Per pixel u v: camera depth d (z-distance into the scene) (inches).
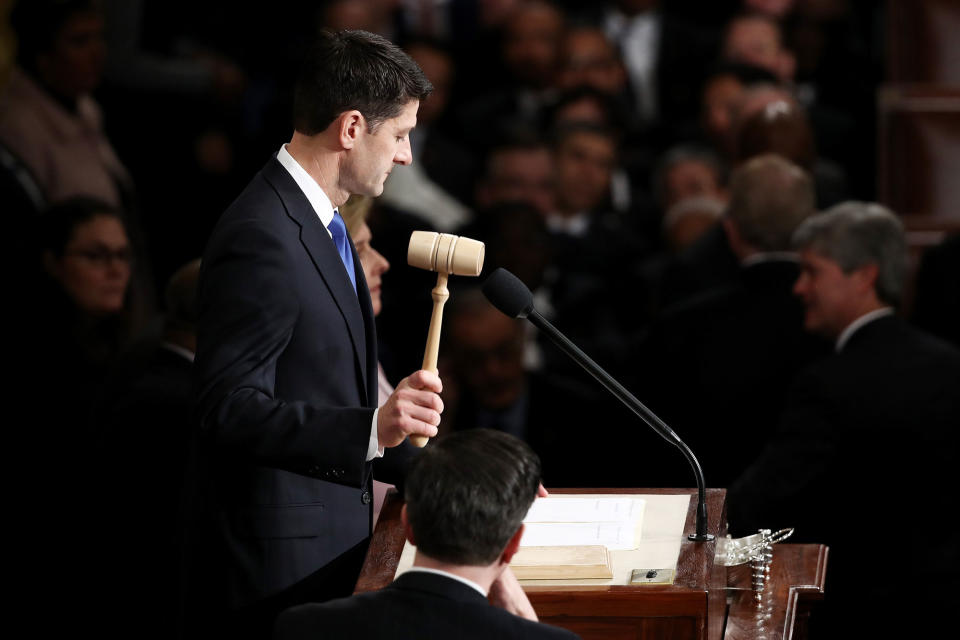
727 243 656.4
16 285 586.6
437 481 261.9
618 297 872.3
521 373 618.2
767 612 360.2
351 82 332.8
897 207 734.5
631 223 998.4
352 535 346.0
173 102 964.6
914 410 460.4
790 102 738.2
